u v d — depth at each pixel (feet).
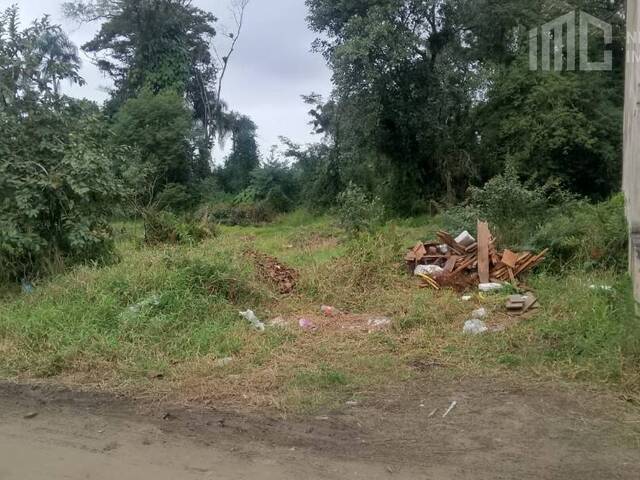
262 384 16.79
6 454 12.96
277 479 11.68
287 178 103.30
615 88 66.85
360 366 18.17
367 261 28.84
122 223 43.68
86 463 12.47
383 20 64.28
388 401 15.70
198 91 120.47
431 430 13.96
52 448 13.21
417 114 70.28
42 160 28.60
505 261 27.53
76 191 27.17
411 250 30.73
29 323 21.04
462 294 26.25
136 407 15.43
